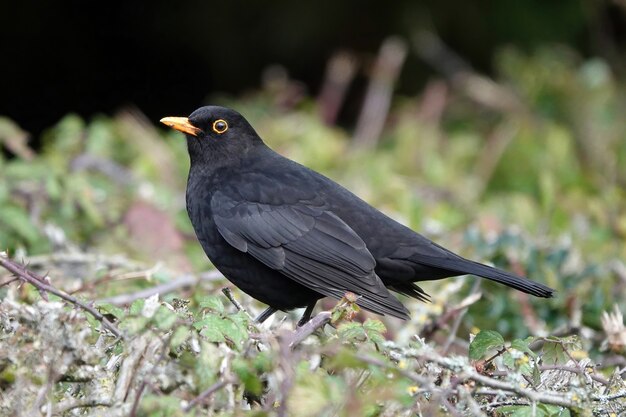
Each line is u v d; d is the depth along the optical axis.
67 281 9.46
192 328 6.28
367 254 8.32
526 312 9.55
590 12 20.36
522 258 10.38
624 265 11.27
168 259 10.84
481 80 18.56
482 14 20.55
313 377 5.68
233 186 8.84
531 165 15.91
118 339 6.54
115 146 14.74
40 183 11.44
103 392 6.05
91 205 11.03
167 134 16.88
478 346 6.62
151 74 22.38
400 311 8.01
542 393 6.20
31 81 22.05
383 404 6.07
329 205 8.64
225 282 9.55
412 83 20.59
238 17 20.89
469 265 8.32
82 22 21.95
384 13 20.64
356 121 21.45
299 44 20.75
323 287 8.34
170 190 13.17
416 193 14.15
